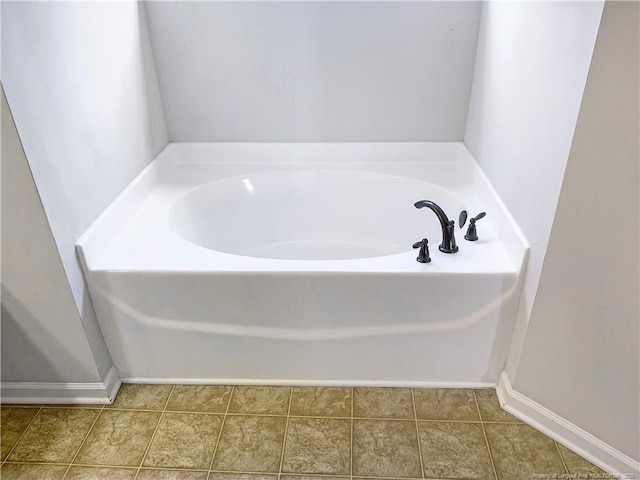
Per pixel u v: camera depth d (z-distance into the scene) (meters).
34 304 1.51
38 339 1.58
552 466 1.45
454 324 1.59
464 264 1.53
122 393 1.75
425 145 2.26
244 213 2.21
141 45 1.97
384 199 2.21
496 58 1.76
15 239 1.38
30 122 1.27
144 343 1.69
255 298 1.58
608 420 1.39
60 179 1.41
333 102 2.18
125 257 1.60
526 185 1.45
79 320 1.53
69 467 1.49
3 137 1.23
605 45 1.03
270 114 2.21
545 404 1.53
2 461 1.51
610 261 1.21
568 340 1.38
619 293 1.23
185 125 2.26
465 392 1.71
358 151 2.27
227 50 2.07
